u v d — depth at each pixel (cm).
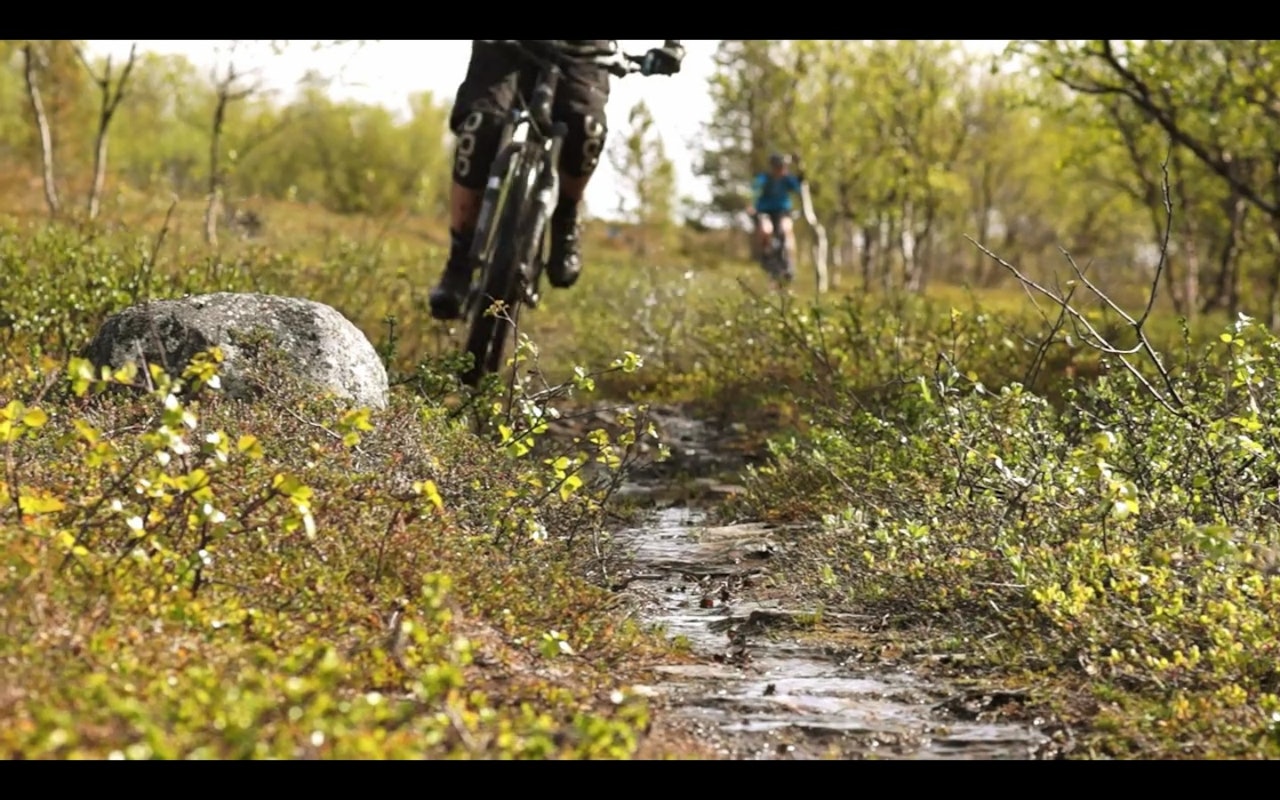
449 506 665
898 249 5428
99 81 2445
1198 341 1898
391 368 967
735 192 6222
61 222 1919
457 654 439
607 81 978
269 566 516
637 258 3177
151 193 2555
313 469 612
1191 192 3828
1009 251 6259
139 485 481
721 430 1190
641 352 1547
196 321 808
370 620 497
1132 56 2259
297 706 370
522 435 694
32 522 487
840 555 684
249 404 775
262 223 2372
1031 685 508
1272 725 446
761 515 842
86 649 407
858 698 504
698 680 520
